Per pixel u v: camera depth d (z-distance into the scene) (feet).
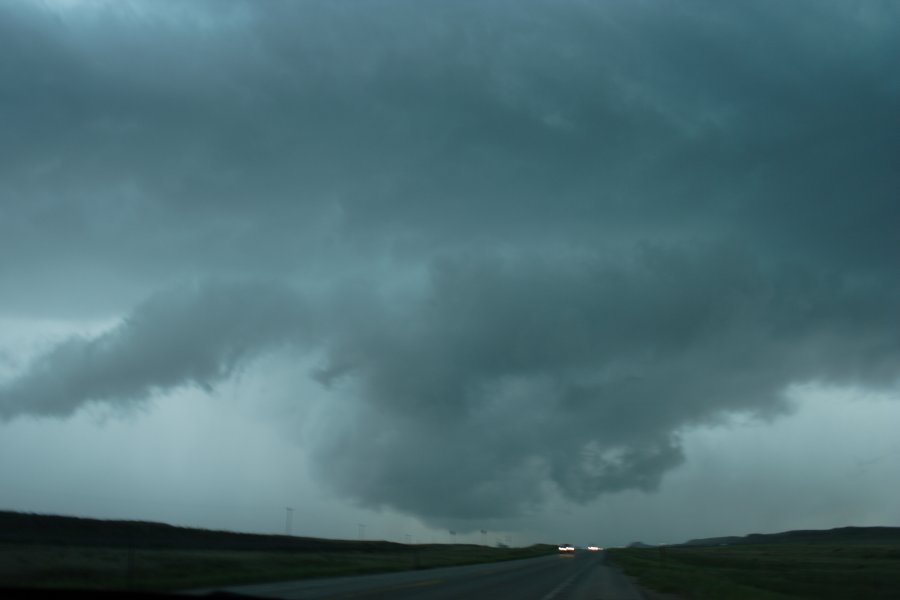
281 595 94.22
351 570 168.45
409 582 128.16
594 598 100.48
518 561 293.02
